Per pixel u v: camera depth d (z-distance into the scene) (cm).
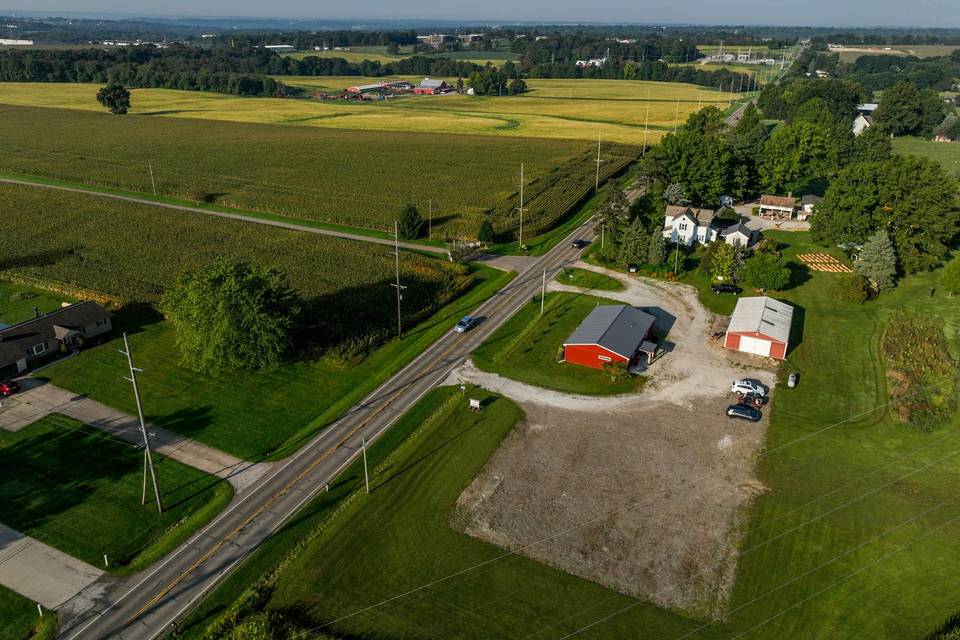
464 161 18475
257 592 4475
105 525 5122
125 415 6538
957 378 7069
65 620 4309
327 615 4328
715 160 12825
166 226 12581
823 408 6644
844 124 16075
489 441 6109
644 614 4341
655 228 11075
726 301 9231
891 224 10075
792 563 4741
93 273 10150
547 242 11856
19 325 7569
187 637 4200
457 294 9544
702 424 6372
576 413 6556
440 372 7362
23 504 5322
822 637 4162
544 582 4578
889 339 8000
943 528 5056
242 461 5872
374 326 8412
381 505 5303
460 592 4500
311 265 10488
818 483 5562
